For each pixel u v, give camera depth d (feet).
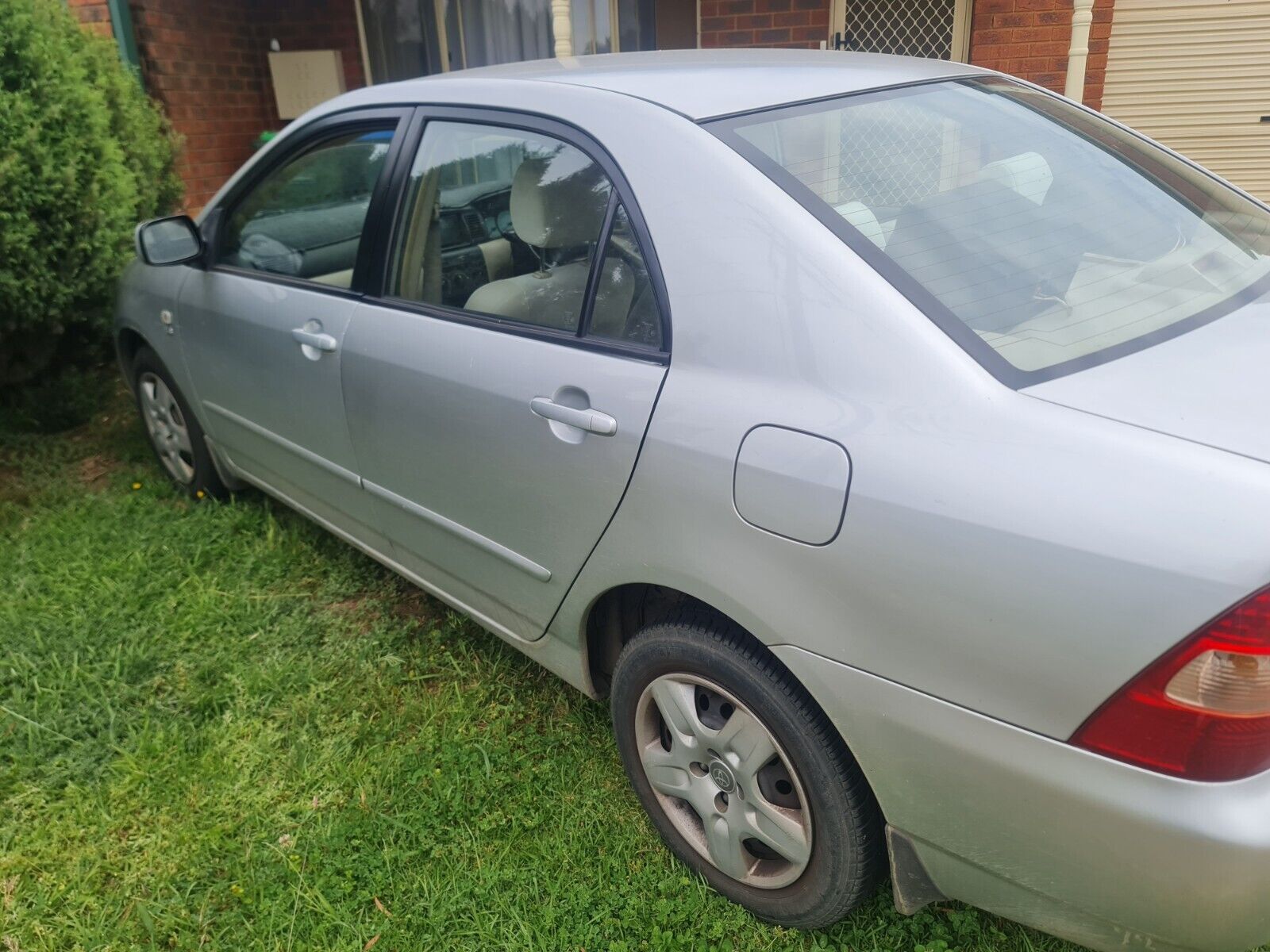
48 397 16.39
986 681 4.74
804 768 5.82
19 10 13.34
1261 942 4.55
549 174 7.02
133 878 7.27
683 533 5.94
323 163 9.50
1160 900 4.51
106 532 12.21
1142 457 4.42
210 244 10.89
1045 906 5.07
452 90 8.22
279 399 9.90
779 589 5.47
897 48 21.98
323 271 9.57
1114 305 5.66
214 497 12.84
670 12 23.40
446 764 8.18
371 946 6.63
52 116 13.50
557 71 7.94
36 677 9.39
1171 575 4.17
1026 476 4.59
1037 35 20.61
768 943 6.52
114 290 14.99
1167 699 4.21
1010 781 4.78
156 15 21.31
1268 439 4.42
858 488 5.04
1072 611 4.41
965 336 5.16
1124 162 7.27
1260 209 7.47
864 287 5.34
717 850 6.65
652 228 6.26
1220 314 5.74
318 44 25.75
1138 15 20.76
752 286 5.72
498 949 6.61
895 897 5.90
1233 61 20.76
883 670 5.14
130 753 8.48
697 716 6.47
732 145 6.12
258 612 10.48
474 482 7.62
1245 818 4.21
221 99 23.90
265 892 7.09
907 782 5.28
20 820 7.86
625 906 6.84
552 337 6.91
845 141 6.40
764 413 5.49
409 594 10.77
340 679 9.37
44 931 6.86
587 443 6.47
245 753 8.46
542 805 7.72
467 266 7.75
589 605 7.00
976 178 6.48
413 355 7.95
